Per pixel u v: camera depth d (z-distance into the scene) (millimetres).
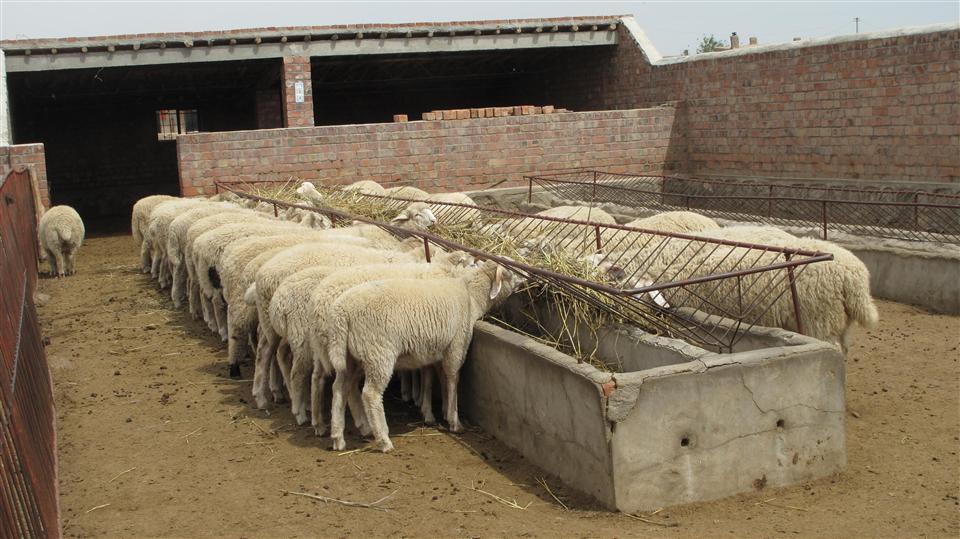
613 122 21438
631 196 21312
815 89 18203
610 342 7375
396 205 14320
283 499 6164
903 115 16406
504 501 6066
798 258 7816
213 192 18891
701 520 5691
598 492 5945
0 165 17875
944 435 7121
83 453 7184
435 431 7555
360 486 6359
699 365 5941
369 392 6926
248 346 10133
